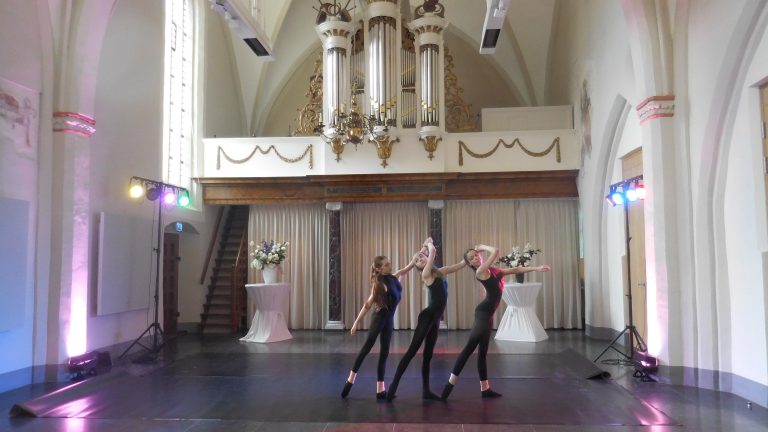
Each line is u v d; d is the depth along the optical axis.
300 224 12.53
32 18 6.89
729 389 6.43
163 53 10.07
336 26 11.59
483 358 6.01
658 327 6.94
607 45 9.38
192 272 12.08
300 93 15.46
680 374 6.74
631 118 9.01
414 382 6.88
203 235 12.15
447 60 12.69
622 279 9.66
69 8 7.30
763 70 5.62
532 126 12.16
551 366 7.83
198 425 5.17
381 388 6.02
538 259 12.07
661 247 6.90
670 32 7.03
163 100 10.14
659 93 6.99
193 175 11.88
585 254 11.22
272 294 10.50
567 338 10.59
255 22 8.70
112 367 7.95
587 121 10.78
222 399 6.10
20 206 6.72
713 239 6.63
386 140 11.44
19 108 6.78
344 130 10.62
